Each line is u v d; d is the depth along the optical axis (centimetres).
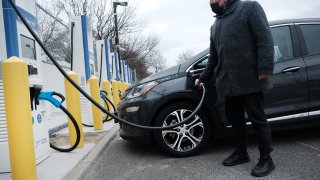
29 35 391
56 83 694
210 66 379
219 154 422
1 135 372
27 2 395
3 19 354
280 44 437
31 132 301
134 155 452
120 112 446
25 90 296
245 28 329
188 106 413
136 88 441
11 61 291
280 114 423
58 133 638
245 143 373
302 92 427
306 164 360
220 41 343
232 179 329
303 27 452
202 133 417
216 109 414
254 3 327
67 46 834
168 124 415
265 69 316
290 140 471
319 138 473
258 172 331
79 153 454
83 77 733
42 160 416
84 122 736
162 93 412
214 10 349
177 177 349
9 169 374
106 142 518
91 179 365
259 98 336
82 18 728
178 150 416
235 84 332
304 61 432
